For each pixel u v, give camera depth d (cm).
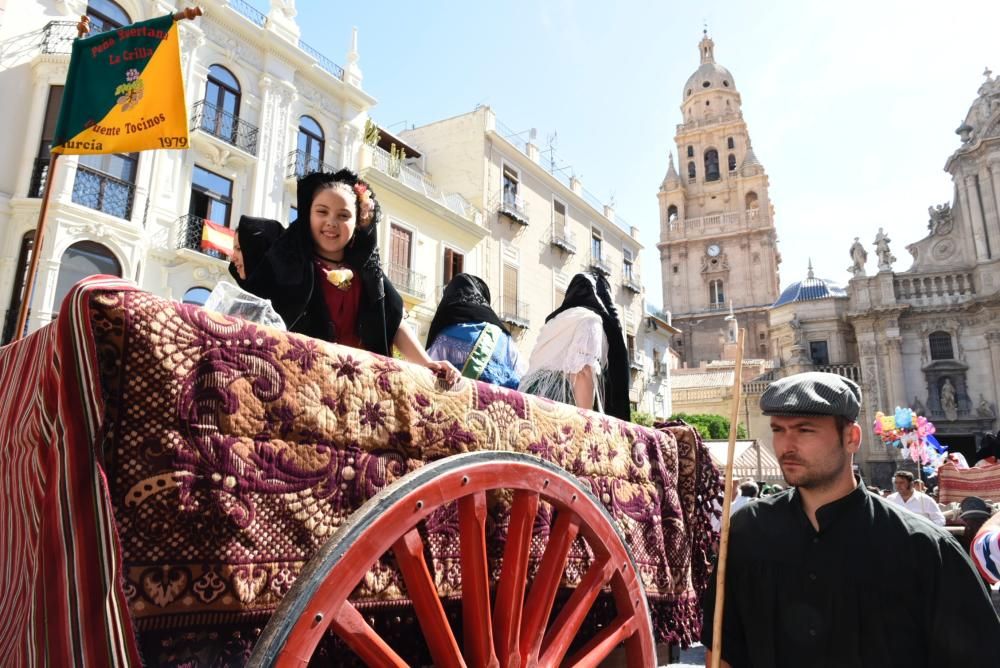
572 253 2762
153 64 470
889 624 155
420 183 2058
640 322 3334
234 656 109
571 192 2848
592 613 198
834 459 169
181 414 106
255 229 243
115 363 101
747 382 3662
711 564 250
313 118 1702
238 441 113
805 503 177
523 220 2445
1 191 1117
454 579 150
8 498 116
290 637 101
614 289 3141
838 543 165
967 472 1050
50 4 1205
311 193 217
